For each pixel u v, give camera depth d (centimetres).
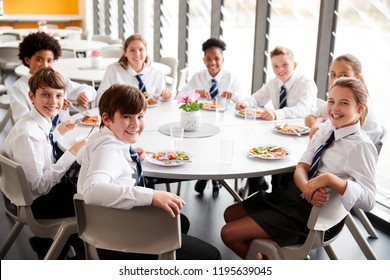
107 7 870
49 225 195
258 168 198
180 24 611
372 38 356
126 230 151
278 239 189
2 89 467
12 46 544
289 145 234
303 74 316
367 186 185
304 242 187
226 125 271
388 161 365
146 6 732
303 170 200
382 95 356
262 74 459
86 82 410
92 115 283
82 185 166
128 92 162
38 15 930
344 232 291
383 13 348
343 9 360
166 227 148
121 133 165
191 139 239
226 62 548
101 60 446
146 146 224
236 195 296
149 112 298
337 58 255
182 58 625
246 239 198
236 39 537
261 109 312
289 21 446
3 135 466
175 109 310
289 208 201
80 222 157
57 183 209
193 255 174
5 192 204
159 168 193
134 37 338
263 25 445
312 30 427
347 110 190
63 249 208
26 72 396
